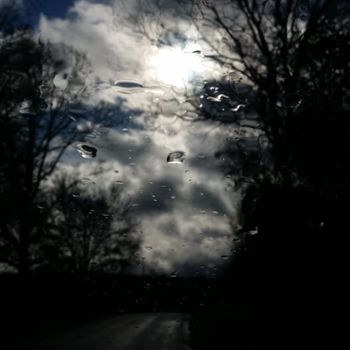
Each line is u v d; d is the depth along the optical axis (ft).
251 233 18.94
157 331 29.27
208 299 20.70
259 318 16.96
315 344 14.52
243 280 18.94
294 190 18.11
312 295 16.19
